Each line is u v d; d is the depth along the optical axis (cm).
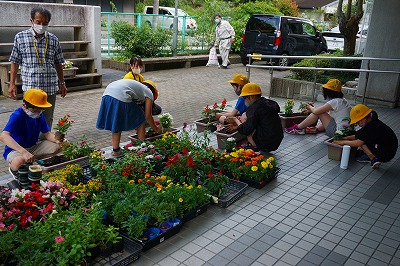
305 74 1029
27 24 895
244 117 595
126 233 339
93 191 388
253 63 1661
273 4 2498
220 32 1476
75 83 1002
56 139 474
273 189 461
